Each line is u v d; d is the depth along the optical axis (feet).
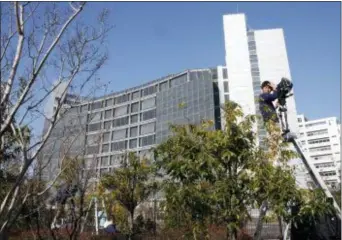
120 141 297.74
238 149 23.18
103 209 63.62
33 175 27.68
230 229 21.80
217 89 263.08
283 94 24.98
